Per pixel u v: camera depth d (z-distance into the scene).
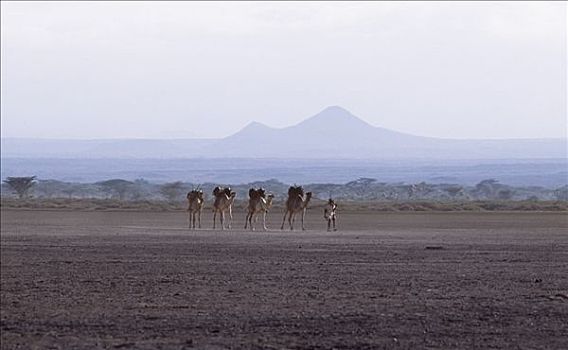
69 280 65.25
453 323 46.47
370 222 159.38
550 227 138.12
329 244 98.75
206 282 63.62
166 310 50.84
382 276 67.06
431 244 98.50
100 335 43.53
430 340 42.31
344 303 53.31
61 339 42.53
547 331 44.47
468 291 58.62
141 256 84.62
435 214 190.12
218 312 50.03
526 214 186.62
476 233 120.81
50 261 79.88
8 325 46.16
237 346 40.97
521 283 62.91
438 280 64.56
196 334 43.66
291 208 134.50
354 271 70.56
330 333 43.84
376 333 43.91
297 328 45.12
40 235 115.56
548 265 75.25
